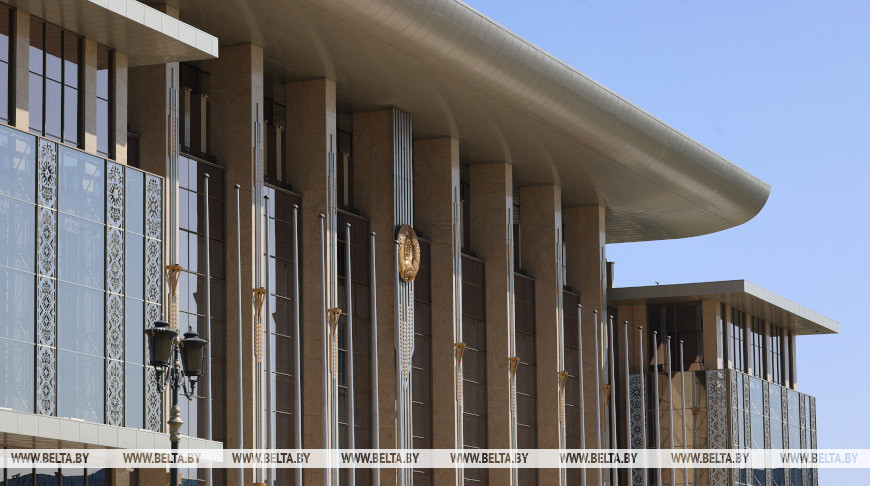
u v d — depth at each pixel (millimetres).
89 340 38969
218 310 48938
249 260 49312
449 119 60156
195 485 46688
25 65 38875
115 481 41812
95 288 39438
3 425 33125
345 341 55812
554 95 58812
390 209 58031
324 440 49875
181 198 47750
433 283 62062
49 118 39562
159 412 41312
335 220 54156
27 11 39000
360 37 50906
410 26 50969
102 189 40188
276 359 51969
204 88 51562
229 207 49750
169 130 45500
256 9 48031
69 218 38844
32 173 37812
